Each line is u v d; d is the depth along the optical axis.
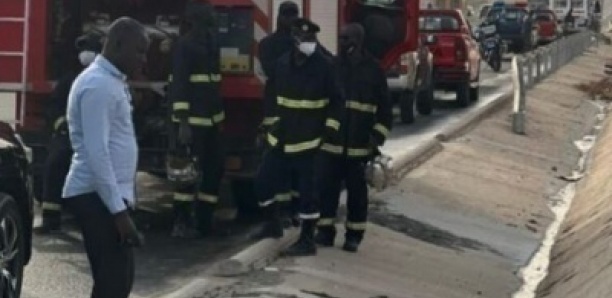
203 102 9.94
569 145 23.06
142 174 13.70
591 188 16.41
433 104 25.31
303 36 9.15
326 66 9.19
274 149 9.45
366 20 14.85
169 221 11.17
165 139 10.82
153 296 8.26
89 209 5.92
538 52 31.84
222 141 10.37
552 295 10.63
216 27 10.27
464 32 25.16
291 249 9.50
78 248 9.79
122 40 5.85
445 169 16.14
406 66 20.33
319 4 12.30
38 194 11.12
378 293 9.08
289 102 9.23
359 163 9.80
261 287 8.44
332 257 9.71
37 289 8.29
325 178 9.81
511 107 26.09
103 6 11.38
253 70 10.73
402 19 14.94
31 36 10.97
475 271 11.11
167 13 11.54
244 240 10.33
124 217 5.86
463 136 19.84
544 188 17.50
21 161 7.47
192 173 10.06
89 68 5.88
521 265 12.05
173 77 9.88
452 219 13.20
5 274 7.11
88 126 5.75
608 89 34.09
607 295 9.43
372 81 9.61
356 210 10.00
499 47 39.03
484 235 12.95
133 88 10.84
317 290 8.65
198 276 8.86
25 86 10.98
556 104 28.84
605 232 12.06
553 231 14.27
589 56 48.38
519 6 56.34
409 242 11.41
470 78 25.28
